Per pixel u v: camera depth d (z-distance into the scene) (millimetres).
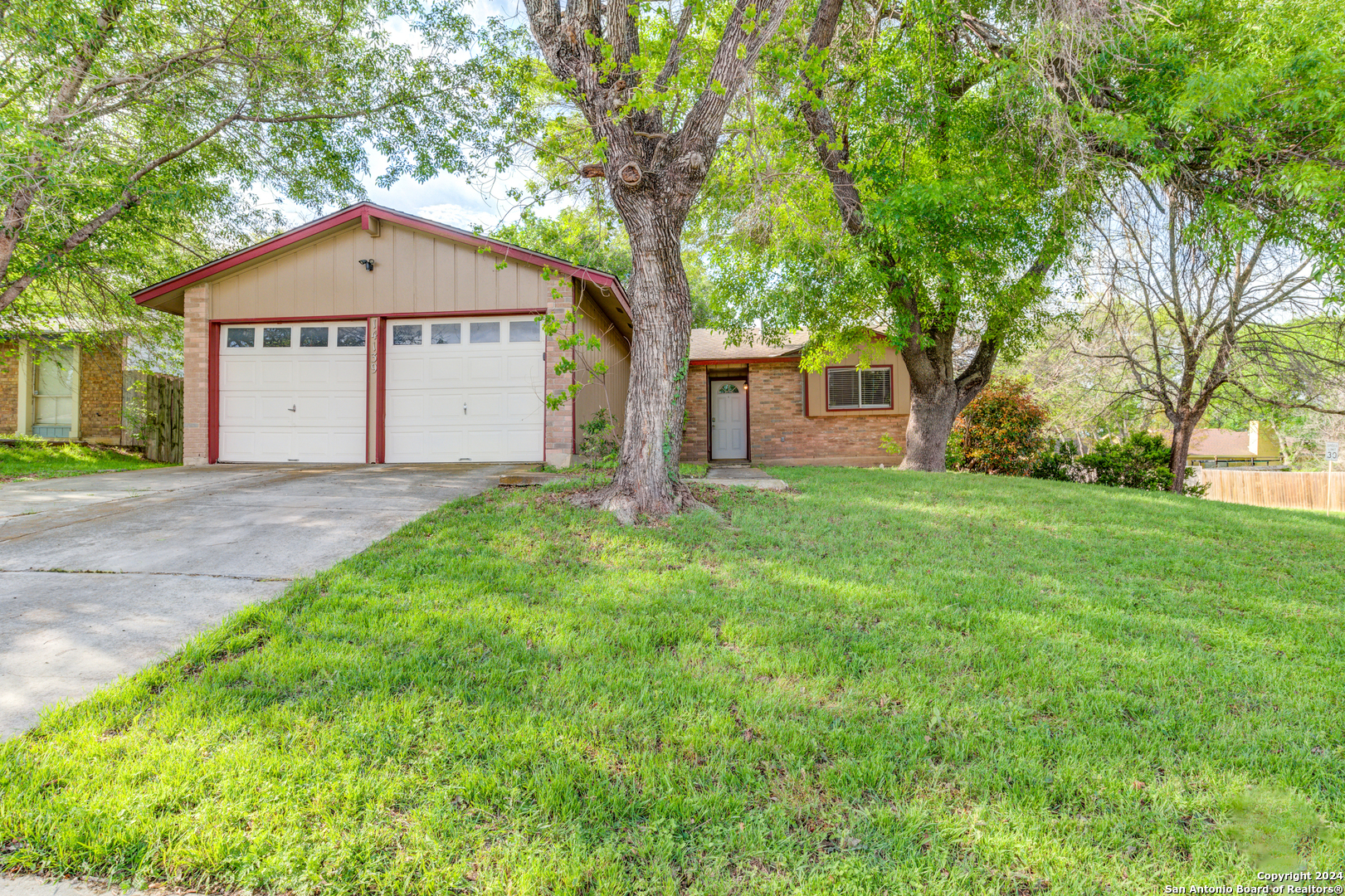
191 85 10930
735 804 2205
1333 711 2922
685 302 6789
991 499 8094
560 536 5539
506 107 13141
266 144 12773
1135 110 8250
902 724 2736
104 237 11109
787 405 16250
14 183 8414
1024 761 2449
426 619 3637
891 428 15875
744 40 6379
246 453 10742
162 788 2166
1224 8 8164
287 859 1905
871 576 4750
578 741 2529
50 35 8602
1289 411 14500
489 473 9133
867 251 9945
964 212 9211
